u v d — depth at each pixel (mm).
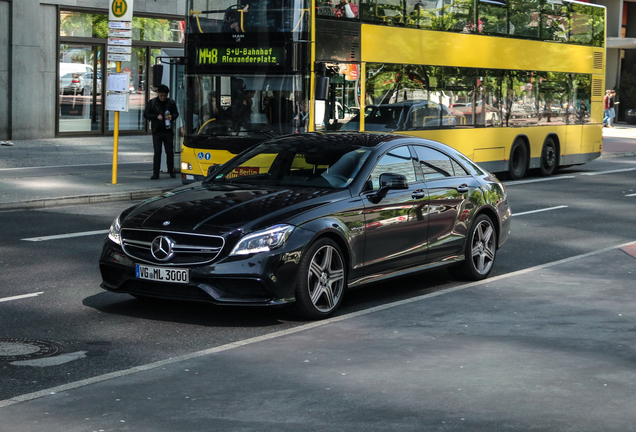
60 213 15375
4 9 28906
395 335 7559
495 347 7152
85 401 5715
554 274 10562
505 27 22094
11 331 7656
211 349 7055
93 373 6445
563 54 24922
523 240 13617
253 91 15906
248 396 5832
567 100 25328
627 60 56781
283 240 7863
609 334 7613
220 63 16188
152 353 7039
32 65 29688
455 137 20234
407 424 5289
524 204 18375
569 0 25047
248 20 15898
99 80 32031
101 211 15734
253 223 7898
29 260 11047
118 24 18234
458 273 10281
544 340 7395
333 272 8383
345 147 9305
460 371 6441
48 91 30281
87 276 10141
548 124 24438
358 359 6762
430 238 9555
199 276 7742
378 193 8859
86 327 7848
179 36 34562
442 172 9984
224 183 9203
